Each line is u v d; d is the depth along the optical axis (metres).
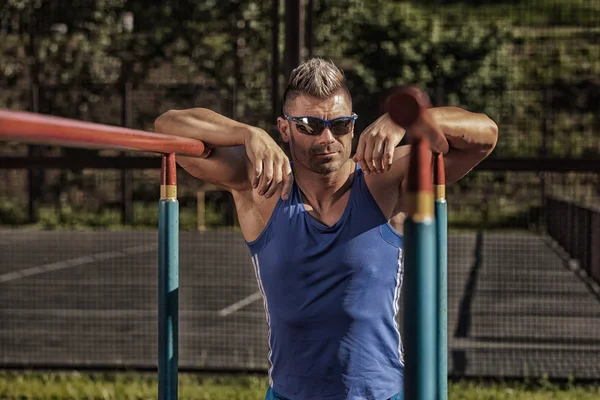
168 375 3.33
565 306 13.91
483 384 8.09
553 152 22.42
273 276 3.63
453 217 26.22
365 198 3.56
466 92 25.08
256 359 9.56
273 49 7.81
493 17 27.89
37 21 20.50
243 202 3.80
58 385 8.00
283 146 7.75
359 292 3.58
